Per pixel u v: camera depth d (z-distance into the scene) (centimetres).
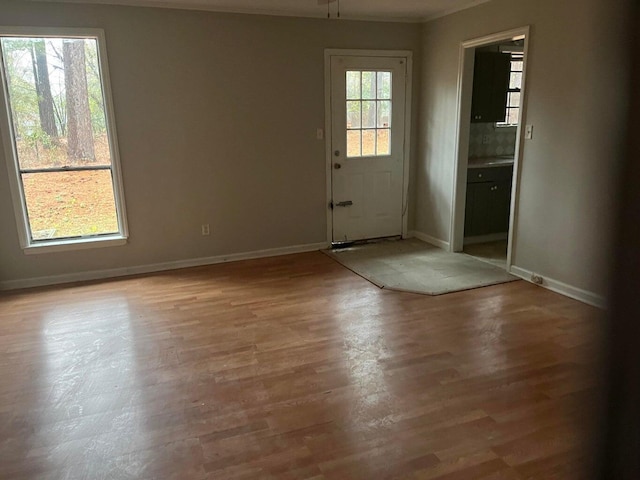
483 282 415
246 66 466
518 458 204
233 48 458
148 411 243
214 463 205
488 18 429
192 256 484
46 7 397
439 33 496
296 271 459
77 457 210
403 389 258
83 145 434
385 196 554
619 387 58
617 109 54
